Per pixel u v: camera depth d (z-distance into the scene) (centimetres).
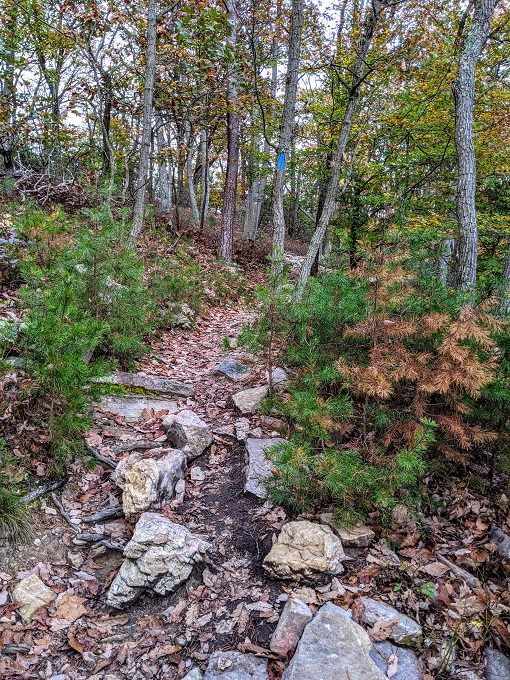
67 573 322
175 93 1175
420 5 895
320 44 1115
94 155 1404
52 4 1220
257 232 2408
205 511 371
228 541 340
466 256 671
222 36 888
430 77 964
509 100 947
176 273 946
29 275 475
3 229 713
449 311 400
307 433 360
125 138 1447
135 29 1052
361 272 367
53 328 355
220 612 289
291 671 229
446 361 342
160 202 1814
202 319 895
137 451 436
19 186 1054
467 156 665
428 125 1020
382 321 370
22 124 1077
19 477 359
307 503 348
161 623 289
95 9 941
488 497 386
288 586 301
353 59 1051
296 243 2548
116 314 539
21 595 295
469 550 333
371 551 324
